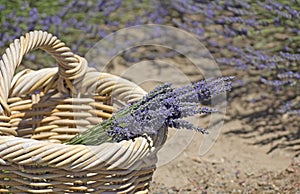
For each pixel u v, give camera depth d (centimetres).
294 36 300
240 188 223
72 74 164
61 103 173
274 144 256
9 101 167
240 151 252
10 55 148
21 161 123
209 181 229
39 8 307
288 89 293
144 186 146
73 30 310
